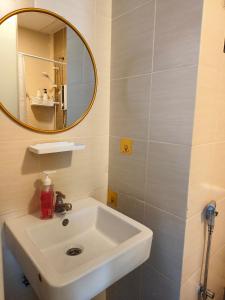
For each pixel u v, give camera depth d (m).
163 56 0.93
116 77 1.17
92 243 0.98
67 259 0.88
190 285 1.04
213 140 0.97
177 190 0.94
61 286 0.57
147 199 1.08
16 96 0.87
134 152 1.12
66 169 1.08
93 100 1.14
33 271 0.66
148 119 1.03
